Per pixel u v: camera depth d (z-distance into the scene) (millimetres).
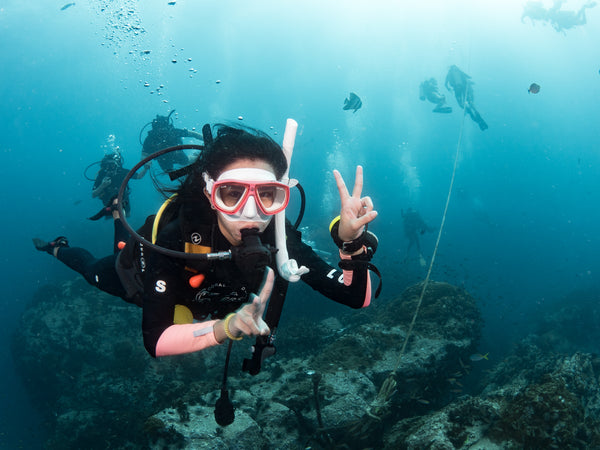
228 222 1274
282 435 6223
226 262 1381
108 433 8953
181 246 1355
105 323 12711
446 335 8641
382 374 7551
